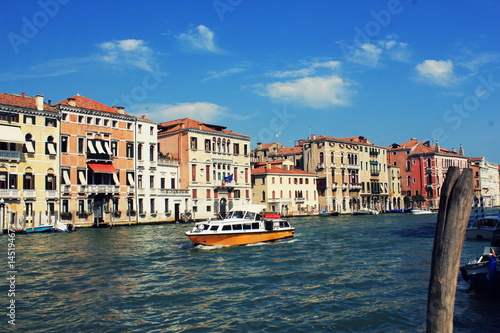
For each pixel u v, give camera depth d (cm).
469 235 3055
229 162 6303
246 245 2773
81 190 4566
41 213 4203
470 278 1516
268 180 6788
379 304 1387
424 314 1284
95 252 2517
